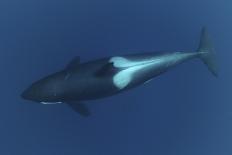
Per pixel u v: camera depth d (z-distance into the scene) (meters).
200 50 18.89
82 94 17.03
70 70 17.08
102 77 16.84
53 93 16.80
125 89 17.80
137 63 17.48
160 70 18.00
